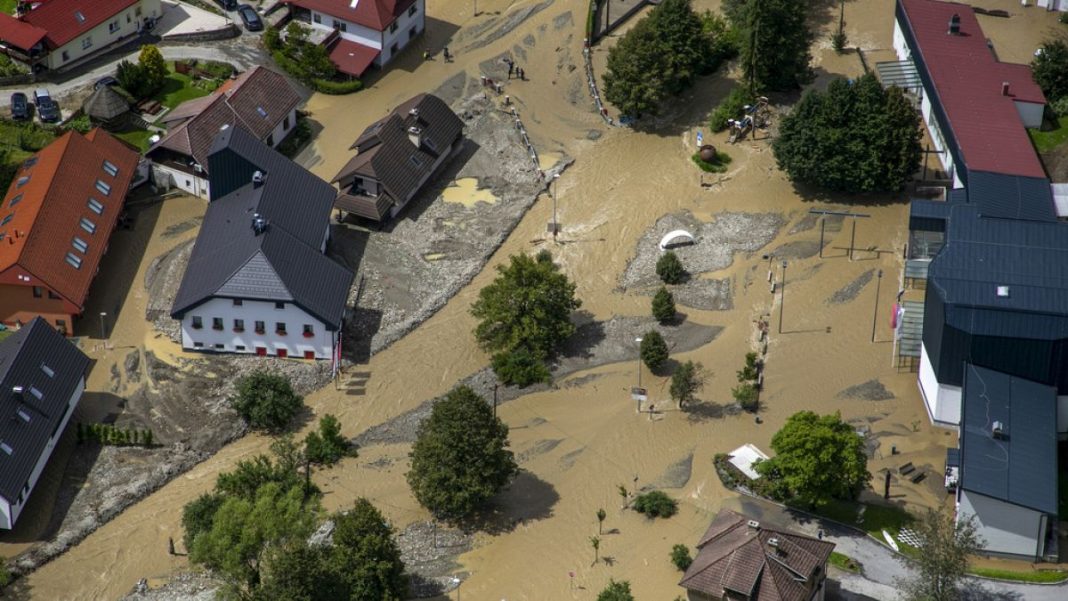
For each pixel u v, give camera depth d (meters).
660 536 176.88
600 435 193.25
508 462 180.25
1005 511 170.62
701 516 179.12
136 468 189.62
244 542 162.75
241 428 195.75
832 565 170.88
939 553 161.75
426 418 197.25
